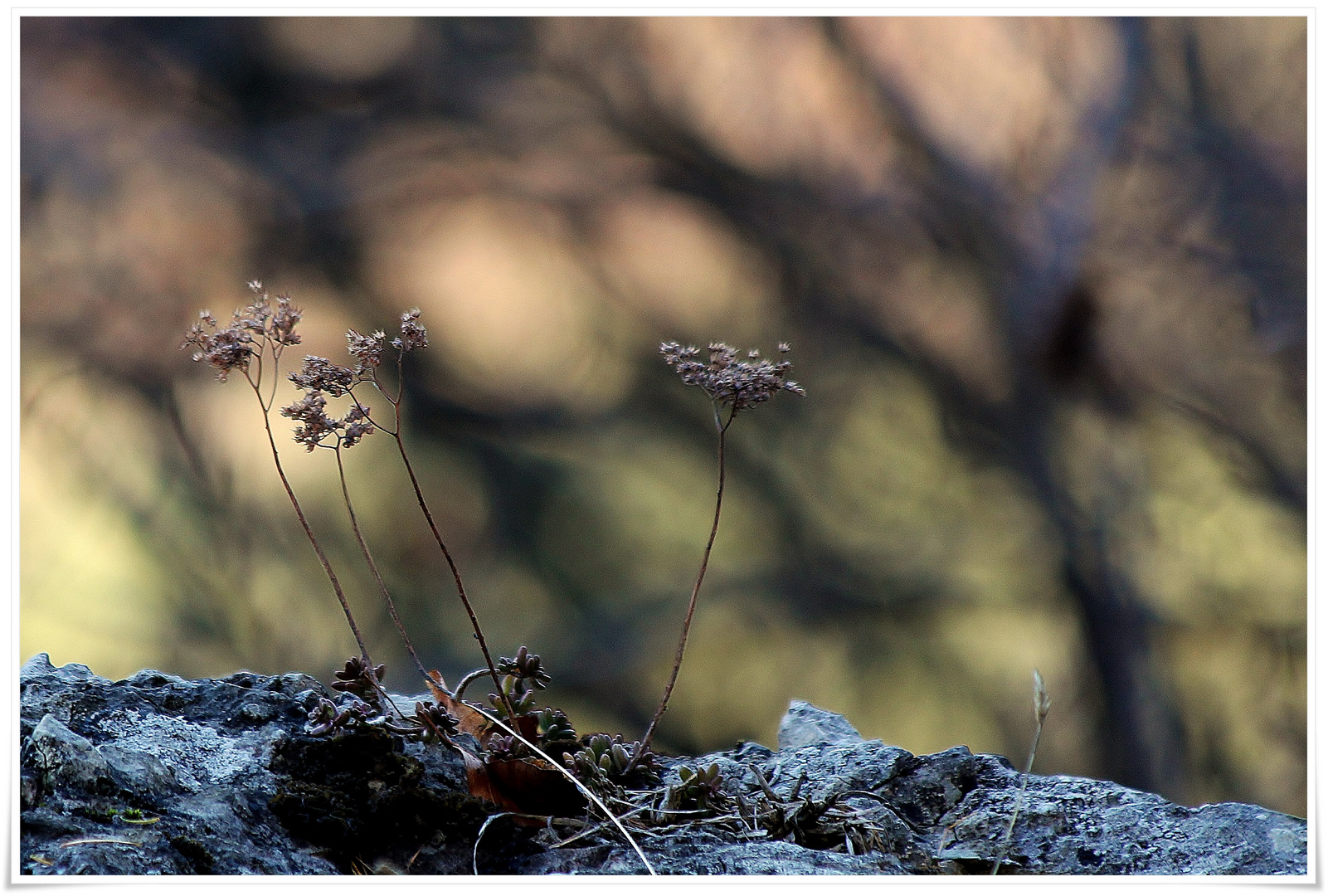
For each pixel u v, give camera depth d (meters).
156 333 10.95
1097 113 10.54
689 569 11.80
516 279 12.01
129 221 11.23
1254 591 10.60
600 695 11.54
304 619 10.84
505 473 11.62
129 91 11.37
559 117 11.99
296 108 11.77
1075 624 11.16
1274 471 10.02
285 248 11.55
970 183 11.07
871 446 11.94
